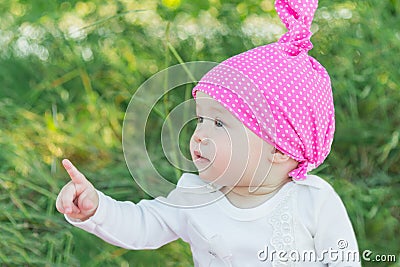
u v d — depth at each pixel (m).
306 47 2.47
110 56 4.33
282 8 2.56
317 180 2.41
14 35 4.46
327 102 2.43
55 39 4.41
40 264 3.34
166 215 2.42
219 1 4.38
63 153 3.95
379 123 3.98
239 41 4.24
